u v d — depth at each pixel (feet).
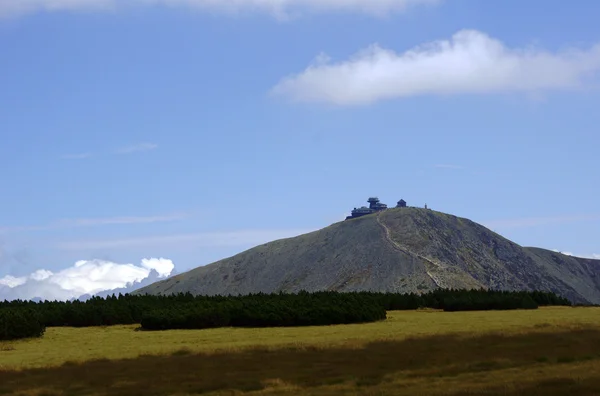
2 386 147.84
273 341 239.50
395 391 124.16
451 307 460.96
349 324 329.72
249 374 154.51
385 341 218.59
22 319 277.03
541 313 384.06
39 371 171.01
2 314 279.28
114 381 151.33
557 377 128.16
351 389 130.00
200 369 165.48
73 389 143.13
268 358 182.50
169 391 137.39
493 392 115.96
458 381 133.08
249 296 452.76
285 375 151.23
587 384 117.80
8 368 177.78
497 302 456.86
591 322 275.80
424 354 177.58
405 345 203.41
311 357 181.16
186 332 303.07
